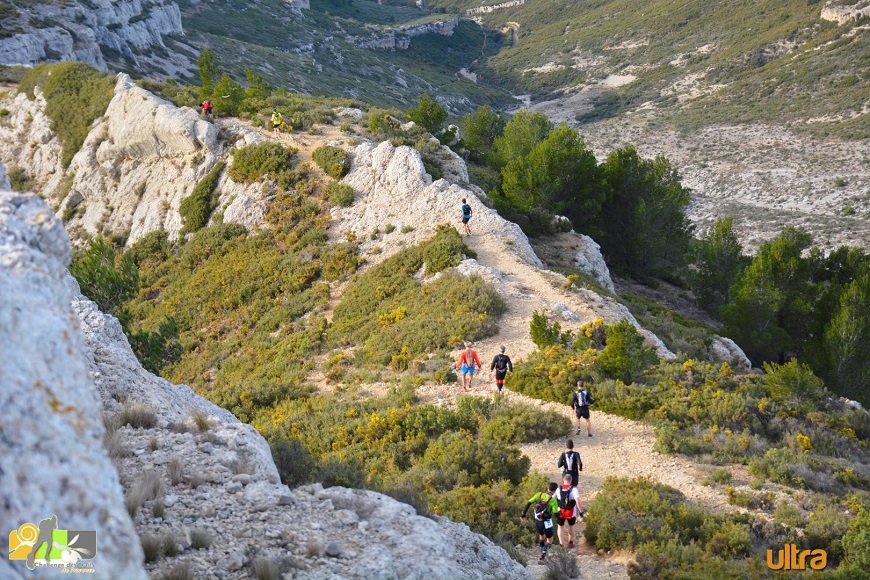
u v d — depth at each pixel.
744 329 41.53
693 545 13.62
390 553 8.71
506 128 59.56
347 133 53.47
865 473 18.91
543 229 47.75
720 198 134.62
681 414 21.47
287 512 9.29
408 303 32.84
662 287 55.88
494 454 17.98
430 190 41.75
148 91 59.91
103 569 4.03
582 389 20.62
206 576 7.54
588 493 17.30
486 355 26.81
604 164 54.84
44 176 61.44
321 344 32.78
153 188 54.06
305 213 44.72
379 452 19.66
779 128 176.00
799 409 22.47
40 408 4.30
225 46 151.00
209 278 44.09
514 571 10.94
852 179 132.88
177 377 36.59
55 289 5.18
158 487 8.96
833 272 45.47
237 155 50.34
